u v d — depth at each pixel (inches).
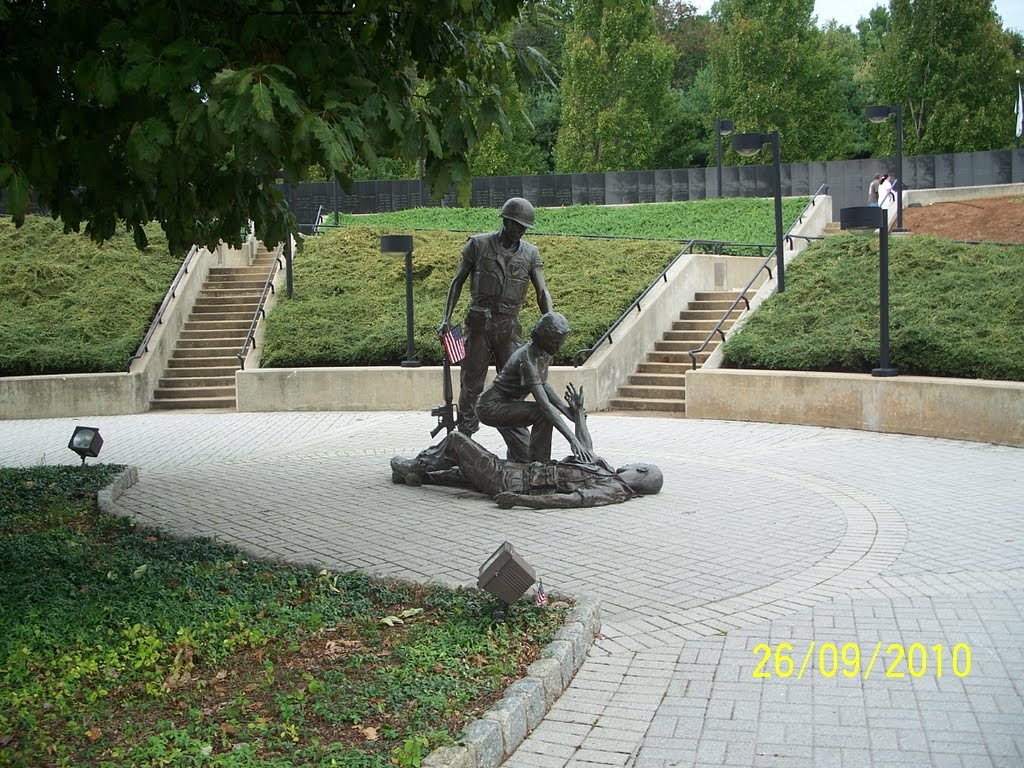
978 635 264.7
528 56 354.0
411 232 1093.8
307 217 1496.1
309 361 848.9
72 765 181.3
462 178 330.0
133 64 271.9
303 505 445.1
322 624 261.4
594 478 439.8
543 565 339.9
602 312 832.9
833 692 232.7
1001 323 655.8
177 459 594.6
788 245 986.7
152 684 218.5
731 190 1385.3
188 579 300.0
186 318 973.8
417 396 804.6
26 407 814.5
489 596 276.8
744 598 302.5
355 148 301.1
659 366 816.3
